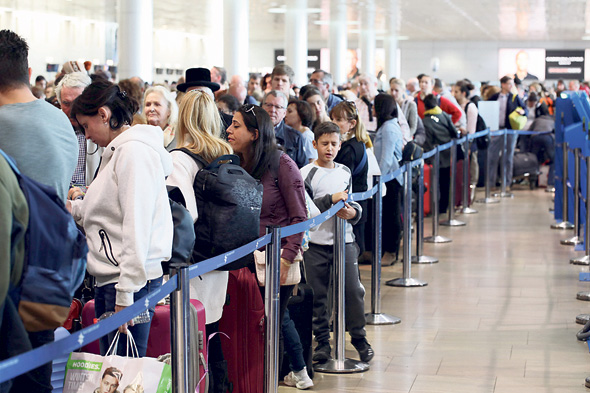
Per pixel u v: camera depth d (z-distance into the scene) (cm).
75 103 395
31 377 316
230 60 2892
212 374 475
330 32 4025
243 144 495
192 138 456
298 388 560
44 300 302
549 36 4612
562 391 559
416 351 652
